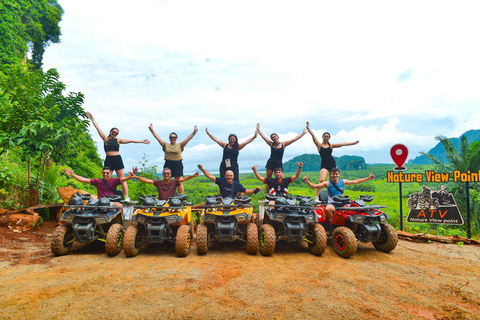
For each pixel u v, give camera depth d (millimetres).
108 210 6121
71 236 6000
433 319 3232
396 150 8828
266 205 6230
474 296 3904
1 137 7688
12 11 22500
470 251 6527
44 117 8352
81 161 21047
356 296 3785
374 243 6562
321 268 5086
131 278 4262
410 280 4500
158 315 3105
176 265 5070
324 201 7156
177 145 9391
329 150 9164
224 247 6633
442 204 8242
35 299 3461
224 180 7688
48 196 9055
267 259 5645
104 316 3053
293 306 3416
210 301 3490
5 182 8602
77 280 4156
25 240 6594
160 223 5883
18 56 21844
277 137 9383
